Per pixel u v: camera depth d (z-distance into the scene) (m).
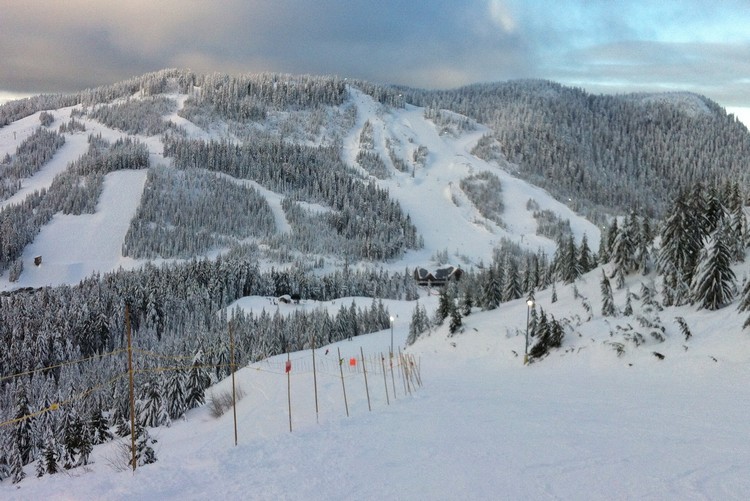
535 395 26.27
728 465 11.87
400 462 14.66
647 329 34.84
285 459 16.19
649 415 18.58
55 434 54.41
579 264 67.88
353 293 164.75
